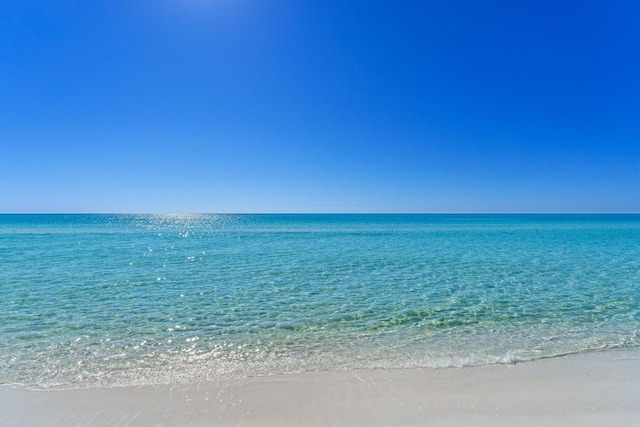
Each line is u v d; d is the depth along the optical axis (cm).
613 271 1748
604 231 5006
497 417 489
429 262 2056
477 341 823
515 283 1477
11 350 766
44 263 1994
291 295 1276
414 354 742
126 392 570
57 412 508
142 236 4256
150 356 737
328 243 3284
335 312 1070
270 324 956
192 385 596
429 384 592
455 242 3347
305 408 515
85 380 620
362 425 472
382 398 544
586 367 663
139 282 1493
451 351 759
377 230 5541
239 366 682
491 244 3136
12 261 2058
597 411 504
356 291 1338
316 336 863
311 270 1792
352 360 710
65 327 923
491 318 1009
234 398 547
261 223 9019
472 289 1373
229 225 7869
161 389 581
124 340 834
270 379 618
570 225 7069
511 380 606
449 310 1090
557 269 1812
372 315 1040
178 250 2697
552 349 766
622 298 1229
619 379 610
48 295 1258
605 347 777
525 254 2414
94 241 3472
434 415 495
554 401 532
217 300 1204
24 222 8612
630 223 8062
